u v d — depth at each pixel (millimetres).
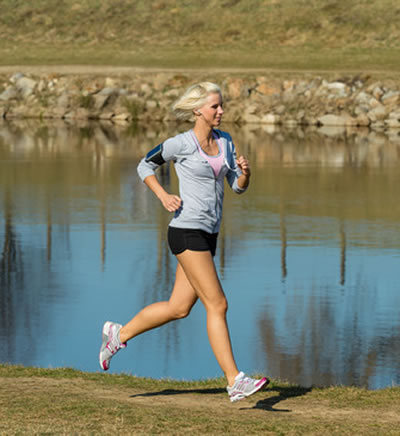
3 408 16562
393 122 125562
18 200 65625
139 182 74688
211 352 31641
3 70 150750
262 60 157125
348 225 57062
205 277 15508
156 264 45781
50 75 145250
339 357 30812
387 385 27844
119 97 139625
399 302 38312
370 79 134875
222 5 185000
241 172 15984
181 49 167875
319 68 148500
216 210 15727
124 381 19875
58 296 39531
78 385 19156
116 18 185250
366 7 177500
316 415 16562
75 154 93125
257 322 35625
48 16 187750
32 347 32031
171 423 15531
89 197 67188
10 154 92500
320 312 36906
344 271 44531
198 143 15531
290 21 175500
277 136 112312
